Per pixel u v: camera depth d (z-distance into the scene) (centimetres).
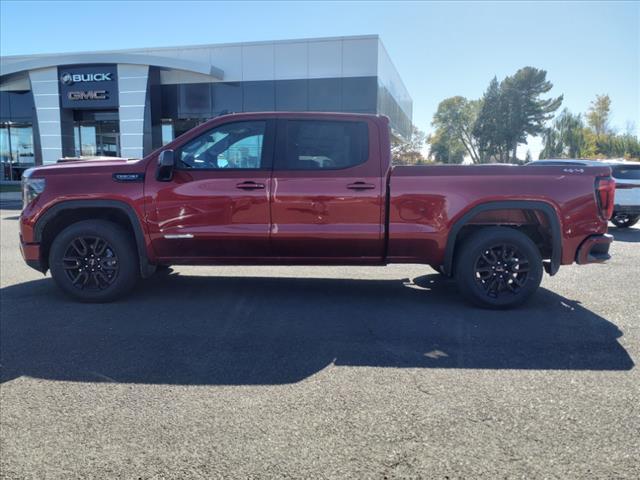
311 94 2588
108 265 585
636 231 1355
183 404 348
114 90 2633
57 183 574
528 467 277
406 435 308
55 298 613
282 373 398
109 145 2873
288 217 565
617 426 318
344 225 564
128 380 386
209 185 565
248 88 2638
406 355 435
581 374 396
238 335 484
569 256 566
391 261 581
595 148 6091
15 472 275
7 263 830
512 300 567
